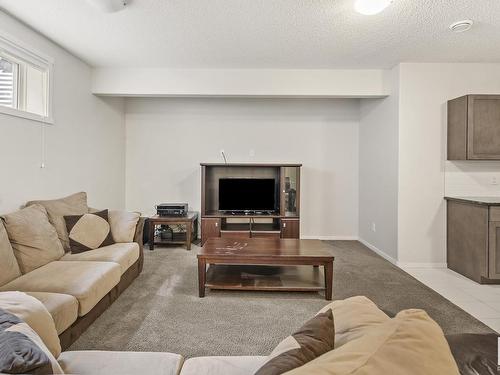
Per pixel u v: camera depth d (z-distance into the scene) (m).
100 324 2.35
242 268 3.50
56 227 2.90
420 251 3.92
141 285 3.17
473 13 2.64
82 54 3.68
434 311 2.64
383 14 2.67
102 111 4.49
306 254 2.89
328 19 2.78
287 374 0.60
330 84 4.18
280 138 5.37
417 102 3.90
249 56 3.72
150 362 1.24
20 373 0.76
